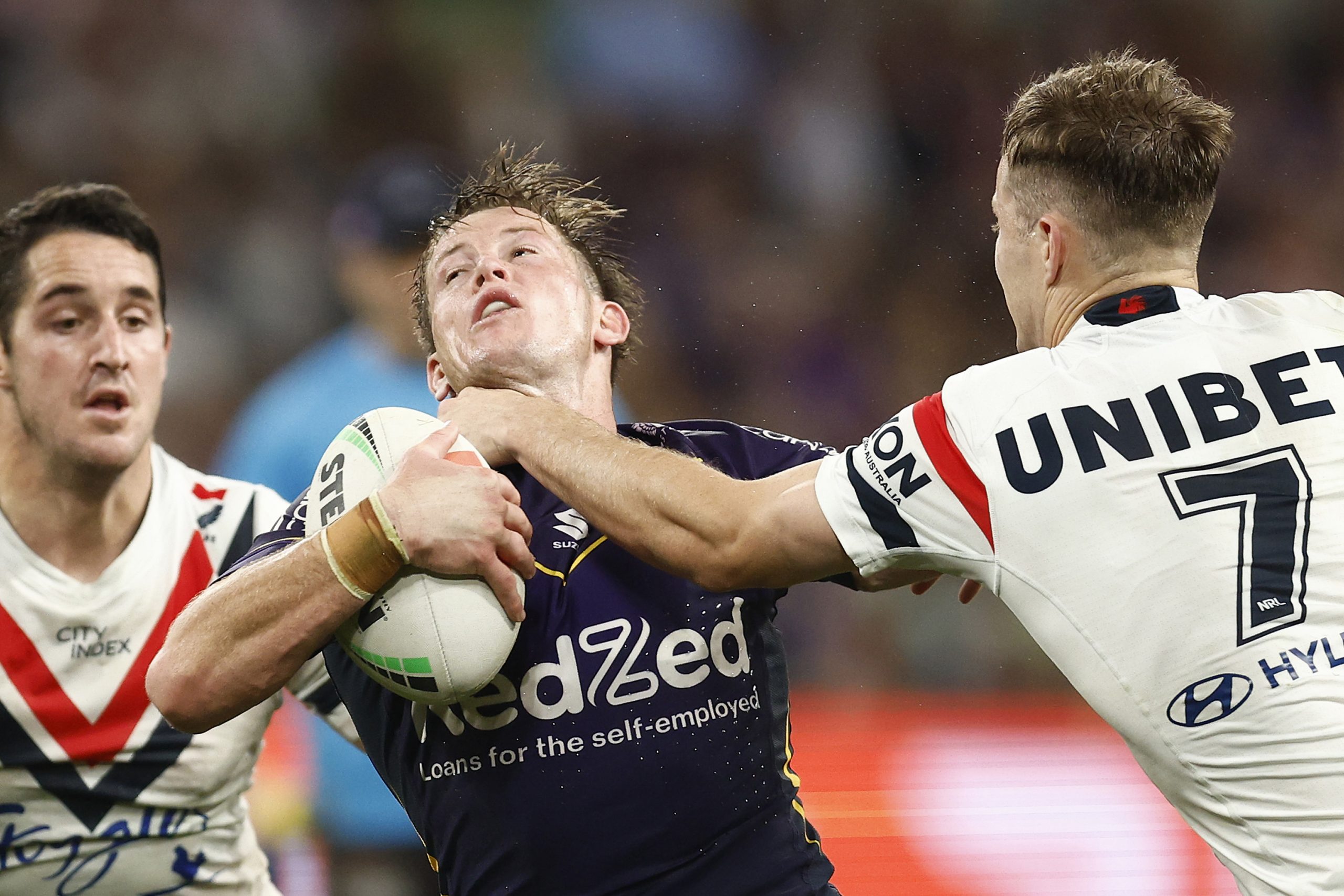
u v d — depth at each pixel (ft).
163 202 114.93
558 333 30.27
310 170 117.08
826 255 109.81
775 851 27.40
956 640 82.64
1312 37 113.50
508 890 26.76
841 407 105.40
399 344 49.14
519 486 28.78
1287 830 23.58
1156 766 25.00
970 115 111.34
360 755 45.78
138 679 33.91
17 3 118.21
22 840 33.01
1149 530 23.89
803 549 25.76
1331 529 24.07
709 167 114.11
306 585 24.81
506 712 26.48
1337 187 111.65
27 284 32.83
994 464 24.59
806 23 114.73
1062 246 26.50
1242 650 23.56
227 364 108.27
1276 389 24.68
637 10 116.98
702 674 26.99
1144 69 27.02
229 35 119.44
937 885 44.60
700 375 107.34
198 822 34.58
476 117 117.91
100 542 33.71
